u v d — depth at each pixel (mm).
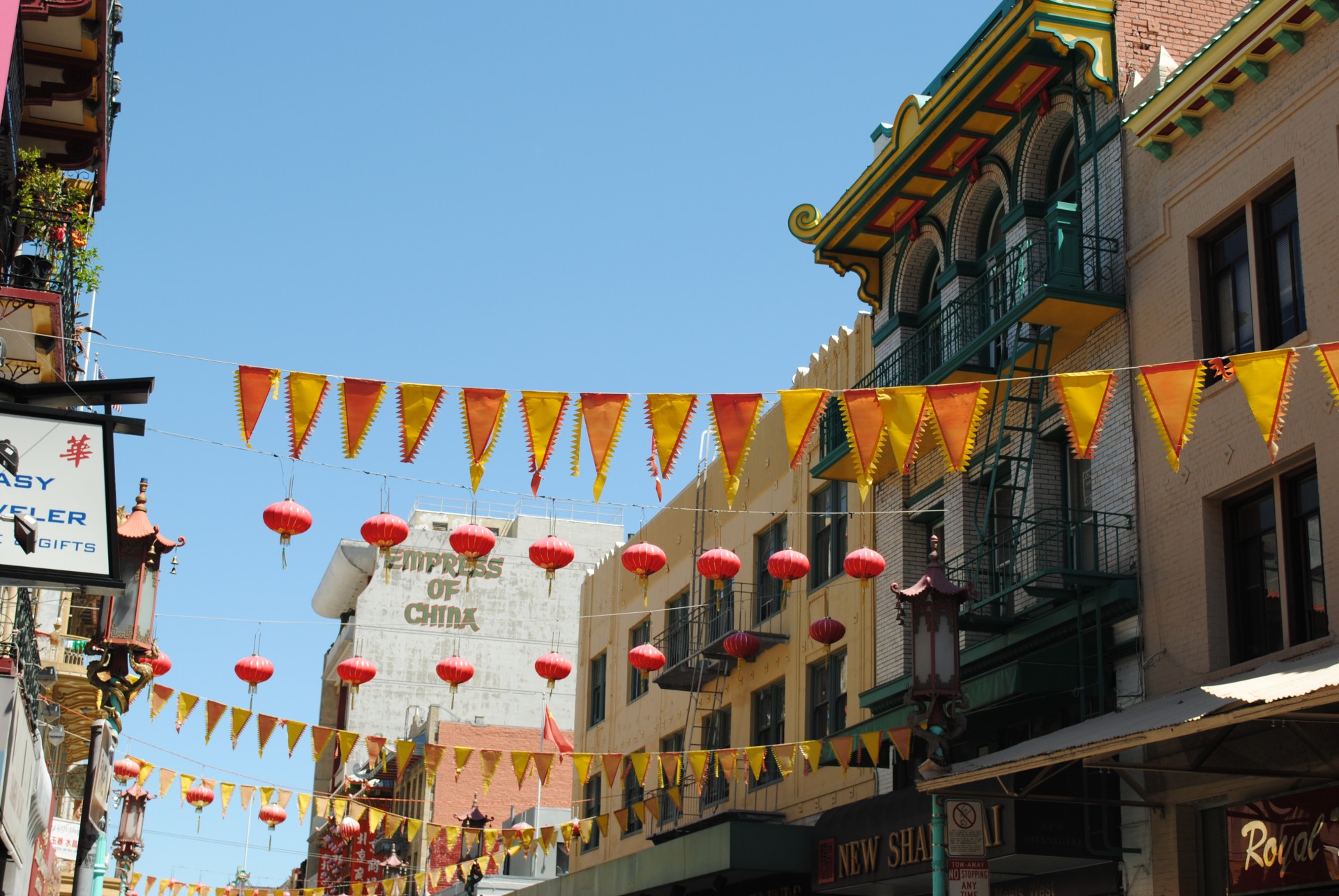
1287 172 16000
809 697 26172
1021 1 19188
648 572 17875
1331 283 15031
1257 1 16016
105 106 18312
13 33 12492
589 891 28438
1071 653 17656
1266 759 14531
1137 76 19250
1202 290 17141
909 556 23141
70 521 11367
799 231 25312
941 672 14977
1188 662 16219
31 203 16141
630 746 34781
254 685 19141
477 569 65750
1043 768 14727
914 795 19047
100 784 16719
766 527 29109
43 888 24531
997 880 18891
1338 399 10789
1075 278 18156
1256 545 16109
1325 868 13570
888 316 24375
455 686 20547
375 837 56344
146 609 14094
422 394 11172
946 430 11164
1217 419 16469
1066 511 18750
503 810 54281
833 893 21672
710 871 22406
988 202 22328
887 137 25609
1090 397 11102
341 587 67688
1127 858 16375
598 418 11156
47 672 19281
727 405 11148
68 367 16062
